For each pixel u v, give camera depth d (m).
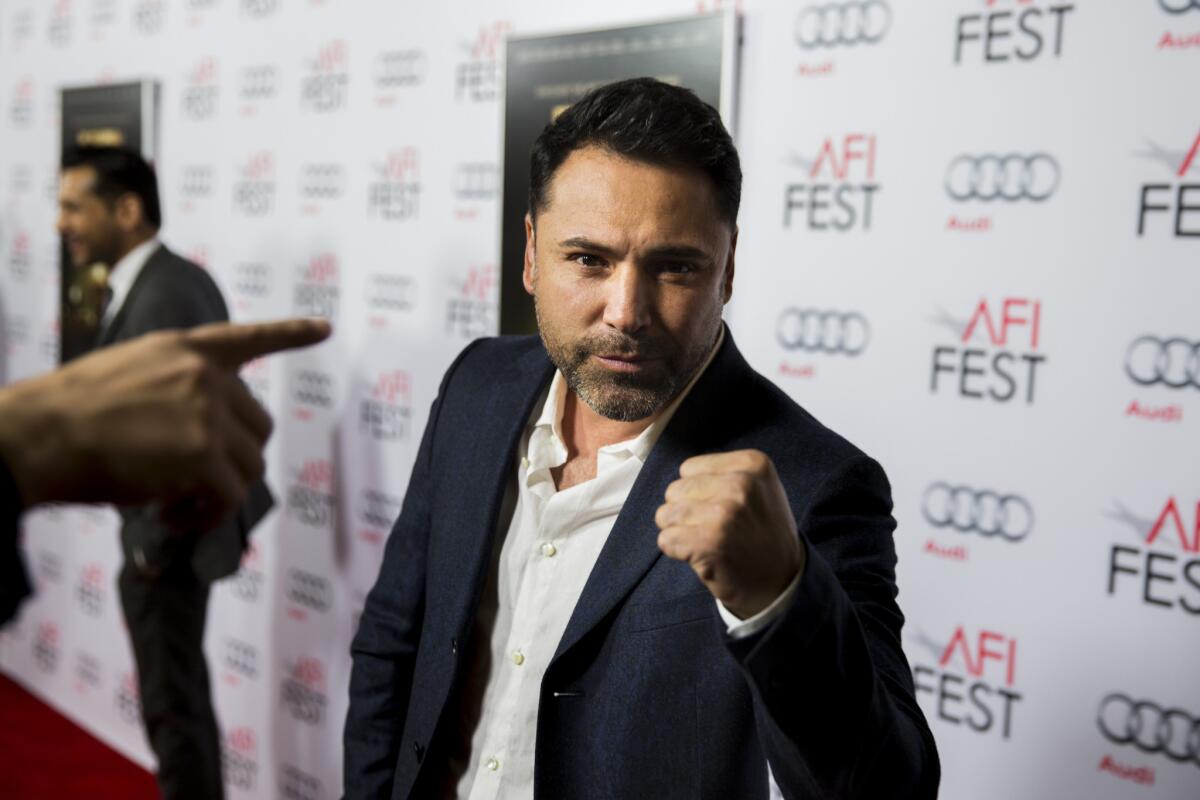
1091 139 1.39
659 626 0.92
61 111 3.27
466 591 1.06
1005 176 1.47
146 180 2.44
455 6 2.19
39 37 3.43
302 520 2.59
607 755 0.93
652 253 0.88
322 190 2.50
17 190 3.55
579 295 0.91
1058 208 1.43
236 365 0.47
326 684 2.54
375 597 1.25
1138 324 1.37
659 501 0.96
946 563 1.56
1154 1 1.33
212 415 0.43
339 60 2.44
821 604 0.68
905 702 0.80
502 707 1.03
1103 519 1.41
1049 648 1.46
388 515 2.38
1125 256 1.38
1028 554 1.48
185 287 2.36
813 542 0.88
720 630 0.70
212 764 2.32
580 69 1.91
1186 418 1.34
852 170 1.62
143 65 3.01
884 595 0.87
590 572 0.99
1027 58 1.44
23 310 3.56
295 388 2.60
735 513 0.63
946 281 1.54
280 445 2.64
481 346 1.28
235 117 2.71
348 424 2.46
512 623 1.05
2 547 0.40
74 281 3.21
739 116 1.75
